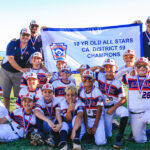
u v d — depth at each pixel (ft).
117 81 16.80
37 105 16.20
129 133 17.49
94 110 16.26
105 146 14.75
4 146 14.83
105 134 16.79
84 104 16.22
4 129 15.83
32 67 20.81
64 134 14.44
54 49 24.08
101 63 24.06
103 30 23.89
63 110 16.05
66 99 16.11
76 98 16.02
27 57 22.30
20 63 22.39
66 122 15.80
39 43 23.20
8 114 16.57
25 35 21.22
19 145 15.01
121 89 16.42
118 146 14.20
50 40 23.97
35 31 22.62
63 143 13.85
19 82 23.03
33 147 14.57
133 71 15.99
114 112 16.46
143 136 15.55
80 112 15.33
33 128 16.57
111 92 16.80
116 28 23.68
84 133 16.05
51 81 20.20
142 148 14.25
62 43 24.04
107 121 16.63
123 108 15.78
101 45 23.95
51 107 16.63
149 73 15.90
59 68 20.59
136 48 23.48
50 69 24.03
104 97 16.90
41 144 15.10
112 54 23.94
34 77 17.67
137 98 15.34
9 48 21.72
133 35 23.44
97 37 23.94
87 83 16.10
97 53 24.04
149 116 14.74
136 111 15.42
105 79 17.28
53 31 23.91
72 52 24.16
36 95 17.97
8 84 23.16
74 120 15.34
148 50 23.04
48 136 15.52
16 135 16.14
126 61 19.01
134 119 15.49
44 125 16.47
